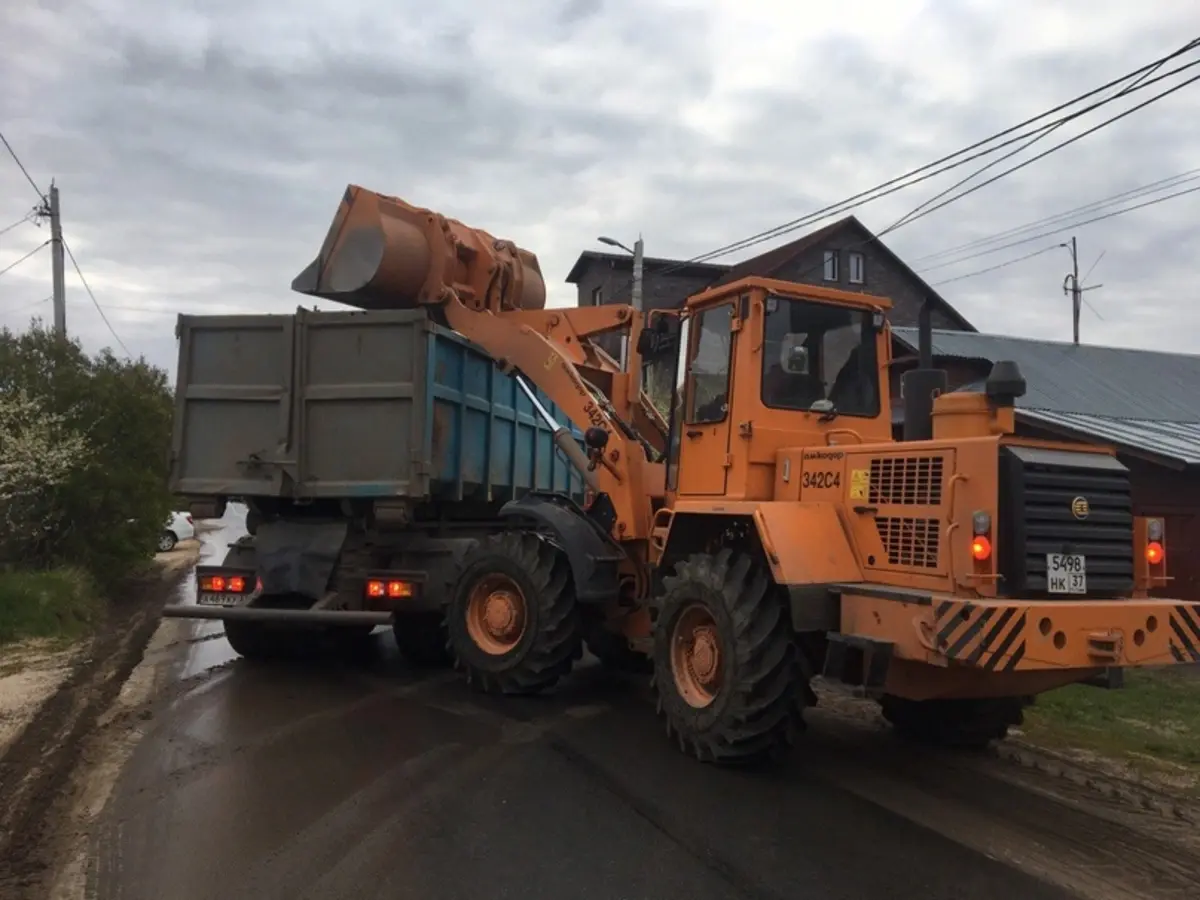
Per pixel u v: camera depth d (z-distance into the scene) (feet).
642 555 25.85
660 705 21.59
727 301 22.34
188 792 17.56
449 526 30.60
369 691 26.21
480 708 24.47
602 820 16.57
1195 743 22.20
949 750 21.50
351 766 19.22
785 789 18.48
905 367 54.60
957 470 17.53
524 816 16.67
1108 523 17.92
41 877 13.94
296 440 27.27
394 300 29.55
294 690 26.13
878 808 17.53
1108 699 26.76
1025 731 23.21
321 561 27.45
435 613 28.94
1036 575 16.84
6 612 32.83
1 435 37.52
